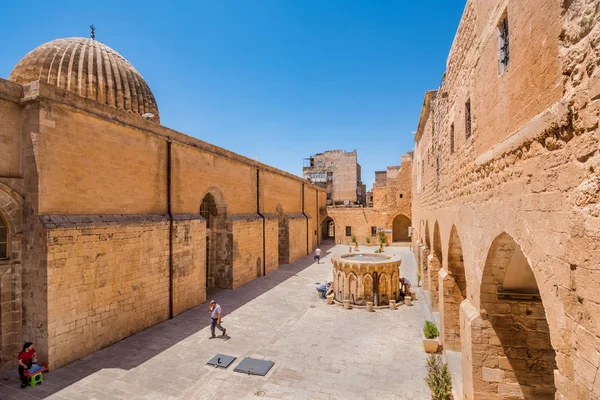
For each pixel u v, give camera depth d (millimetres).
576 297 3412
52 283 10000
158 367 10445
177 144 16141
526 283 6660
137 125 13789
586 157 3213
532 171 4410
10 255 10031
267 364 10664
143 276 13555
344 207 45969
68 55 16844
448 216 10688
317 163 55844
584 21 3199
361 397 8922
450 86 10289
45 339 9883
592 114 3094
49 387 9148
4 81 9812
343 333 13438
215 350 11750
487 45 6418
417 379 9836
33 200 10031
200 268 17281
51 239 9969
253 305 17203
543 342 6617
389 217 43344
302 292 19938
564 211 3633
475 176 7254
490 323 6793
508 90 5324
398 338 12914
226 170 20734
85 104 11531
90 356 11039
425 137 19234
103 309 11734
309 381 9734
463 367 7676
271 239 26391
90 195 11680
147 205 14328
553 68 3871
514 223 5031
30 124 10125
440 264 15180
